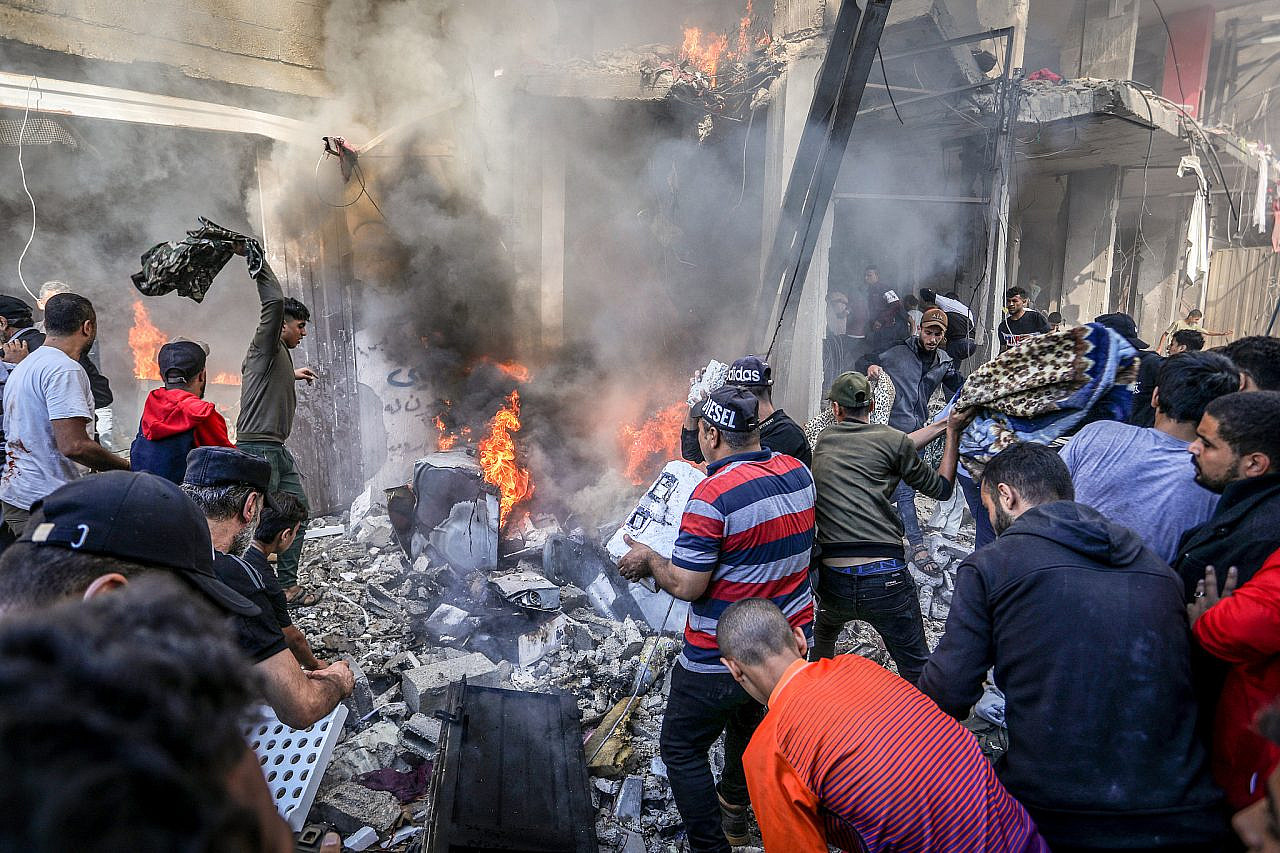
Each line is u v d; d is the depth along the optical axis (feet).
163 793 1.31
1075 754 5.08
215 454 6.64
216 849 1.43
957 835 4.89
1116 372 8.67
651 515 8.68
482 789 7.83
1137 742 5.02
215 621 2.01
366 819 8.36
